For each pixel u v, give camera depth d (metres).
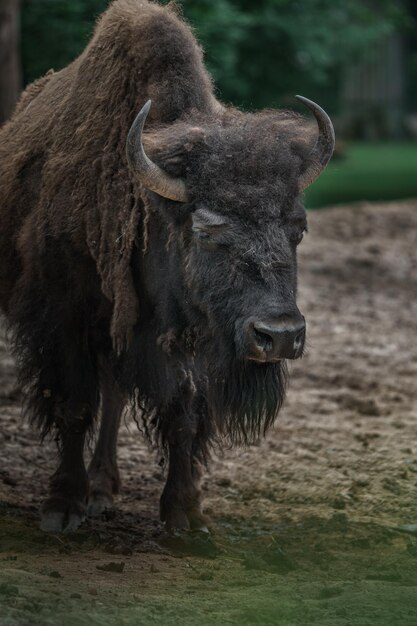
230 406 20.25
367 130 157.25
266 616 16.11
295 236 19.39
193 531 22.03
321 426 30.91
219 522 23.58
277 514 24.28
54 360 22.36
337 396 34.16
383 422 31.70
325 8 95.69
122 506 24.64
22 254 22.95
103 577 18.36
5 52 45.94
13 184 23.97
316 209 70.38
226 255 18.97
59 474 22.69
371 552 21.28
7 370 34.28
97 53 22.94
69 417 22.42
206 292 19.28
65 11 61.09
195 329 20.19
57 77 25.28
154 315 21.31
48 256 22.22
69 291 22.16
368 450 28.88
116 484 25.19
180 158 19.45
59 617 15.34
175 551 21.11
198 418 22.19
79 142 22.30
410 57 165.62
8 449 27.45
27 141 24.17
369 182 96.69
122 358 21.98
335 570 19.92
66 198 22.06
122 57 22.23
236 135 19.58
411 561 20.25
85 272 21.94
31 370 22.73
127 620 15.59
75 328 22.25
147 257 20.95
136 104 21.66
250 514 24.27
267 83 93.25
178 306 20.58
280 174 19.20
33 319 22.52
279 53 92.62
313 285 49.59
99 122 22.09
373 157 127.00
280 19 89.75
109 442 25.12
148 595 17.31
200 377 21.81
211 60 69.31
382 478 26.55
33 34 62.38
